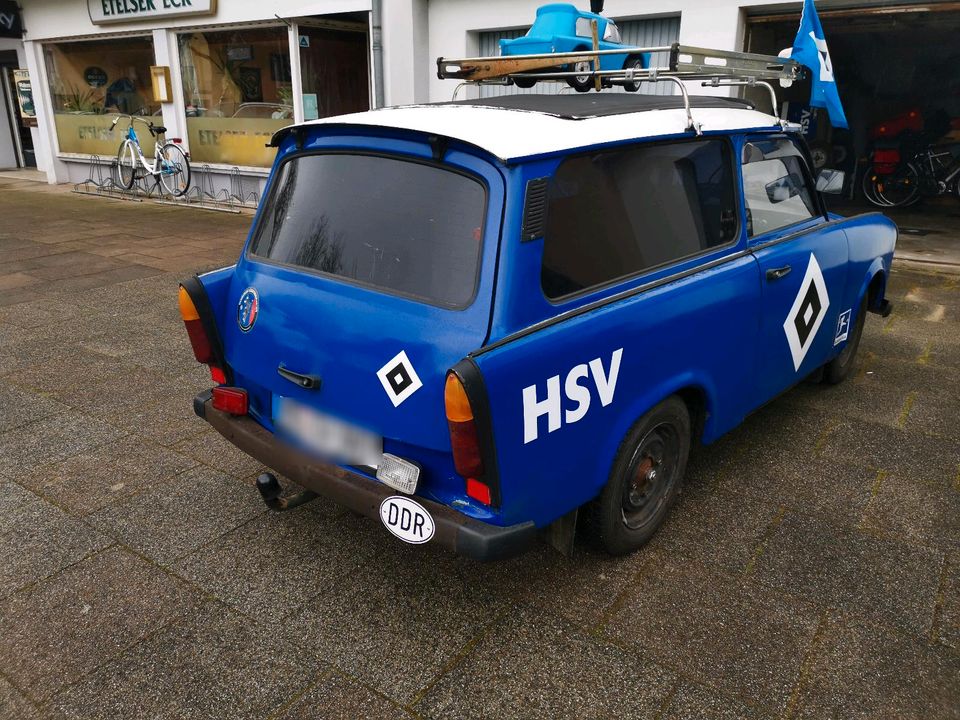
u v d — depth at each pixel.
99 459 3.95
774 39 8.98
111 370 5.20
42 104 15.02
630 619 2.77
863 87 13.59
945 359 5.38
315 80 11.70
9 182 15.73
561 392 2.47
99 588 2.94
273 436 2.94
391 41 9.82
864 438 4.17
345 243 2.71
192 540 3.25
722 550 3.17
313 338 2.69
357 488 2.60
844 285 4.26
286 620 2.77
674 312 2.87
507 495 2.39
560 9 6.05
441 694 2.44
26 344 5.71
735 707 2.38
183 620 2.77
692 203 3.14
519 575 3.01
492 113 2.75
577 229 2.59
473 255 2.40
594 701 2.41
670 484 3.24
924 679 2.49
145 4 12.40
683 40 7.96
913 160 12.00
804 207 4.09
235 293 3.06
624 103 3.18
